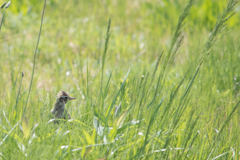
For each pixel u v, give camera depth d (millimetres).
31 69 14258
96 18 24047
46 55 16250
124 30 22172
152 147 6254
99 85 9273
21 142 5852
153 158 6121
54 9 24297
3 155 5805
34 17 21656
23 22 20500
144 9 26141
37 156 5414
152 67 13469
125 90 8086
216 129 7438
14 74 12523
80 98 9227
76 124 6875
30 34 18781
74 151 6059
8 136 6105
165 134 6617
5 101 8859
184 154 6461
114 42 18875
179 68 13289
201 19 23141
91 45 17969
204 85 10844
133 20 24359
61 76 13266
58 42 17344
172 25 22609
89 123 7020
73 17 23641
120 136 6340
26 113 7469
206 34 19875
